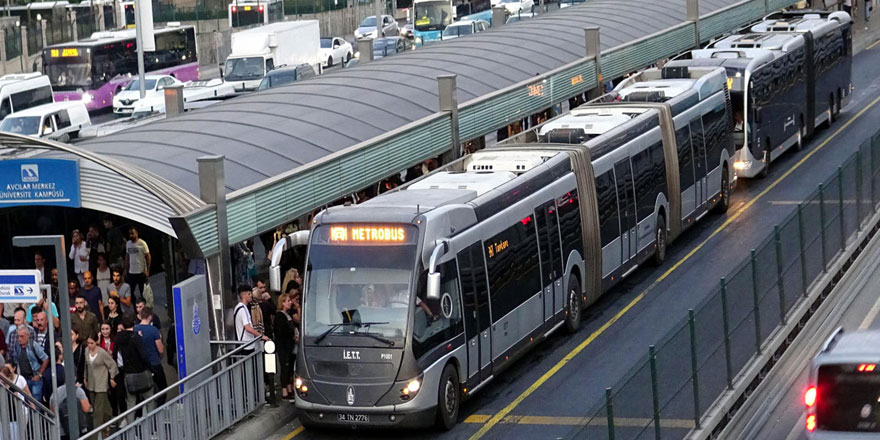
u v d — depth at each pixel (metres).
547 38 57.44
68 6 116.50
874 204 41.44
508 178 31.56
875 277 35.47
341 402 26.06
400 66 48.00
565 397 28.66
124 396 27.22
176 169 30.77
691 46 69.06
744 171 51.28
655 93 44.34
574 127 38.41
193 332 26.70
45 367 26.34
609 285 36.25
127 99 83.12
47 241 23.00
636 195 38.59
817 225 33.66
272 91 42.41
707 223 46.56
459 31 106.25
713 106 46.88
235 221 29.31
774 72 54.25
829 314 32.44
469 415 27.91
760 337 27.91
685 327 22.55
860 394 17.83
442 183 30.77
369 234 26.42
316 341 26.27
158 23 118.44
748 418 25.31
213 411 26.33
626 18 66.19
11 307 31.58
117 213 28.88
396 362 25.75
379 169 36.84
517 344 30.09
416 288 26.03
